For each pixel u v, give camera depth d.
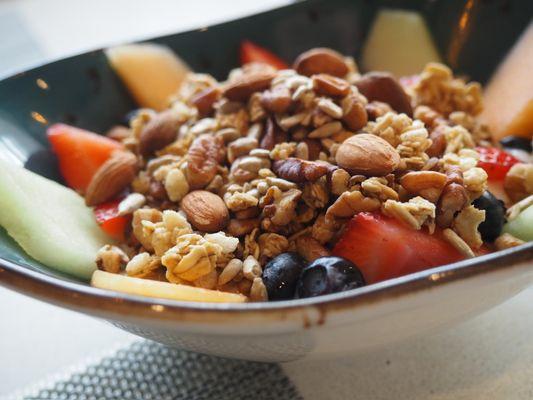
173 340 0.22
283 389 0.25
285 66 0.34
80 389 0.25
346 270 0.22
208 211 0.25
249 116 0.28
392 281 0.19
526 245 0.20
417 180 0.24
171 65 0.33
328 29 0.34
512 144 0.29
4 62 0.45
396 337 0.22
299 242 0.25
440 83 0.30
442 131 0.27
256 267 0.24
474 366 0.25
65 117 0.31
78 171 0.29
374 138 0.25
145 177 0.28
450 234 0.24
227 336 0.20
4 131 0.28
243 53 0.33
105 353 0.26
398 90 0.28
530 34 0.30
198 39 0.33
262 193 0.25
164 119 0.29
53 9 0.53
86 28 0.49
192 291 0.23
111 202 0.28
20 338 0.28
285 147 0.26
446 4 0.32
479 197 0.25
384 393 0.24
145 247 0.26
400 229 0.23
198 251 0.23
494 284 0.20
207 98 0.29
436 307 0.20
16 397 0.25
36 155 0.29
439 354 0.25
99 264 0.25
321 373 0.25
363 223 0.23
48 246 0.25
